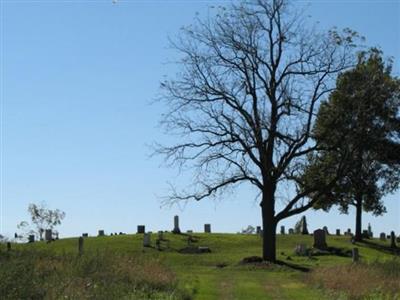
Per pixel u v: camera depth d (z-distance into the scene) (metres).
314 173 43.84
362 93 43.34
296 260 43.28
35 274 17.66
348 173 45.03
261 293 23.89
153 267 23.06
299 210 42.53
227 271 34.94
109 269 20.84
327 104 44.19
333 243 58.19
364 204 60.88
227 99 41.41
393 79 52.56
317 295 23.00
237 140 41.62
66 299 15.50
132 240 52.94
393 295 19.78
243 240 55.50
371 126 44.44
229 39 41.25
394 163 57.47
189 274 31.44
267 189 41.94
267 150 41.75
